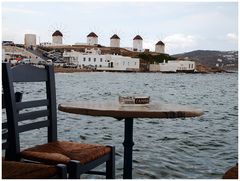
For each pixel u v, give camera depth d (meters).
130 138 3.71
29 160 3.06
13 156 3.12
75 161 2.89
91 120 15.77
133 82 78.06
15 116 3.14
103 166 6.62
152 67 171.50
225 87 67.75
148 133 12.68
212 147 9.95
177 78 115.94
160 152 8.93
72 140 11.23
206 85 74.88
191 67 175.88
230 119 18.48
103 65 142.38
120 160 7.61
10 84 3.10
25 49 156.25
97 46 188.75
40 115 3.50
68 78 91.44
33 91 42.84
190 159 8.13
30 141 9.91
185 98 37.41
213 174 6.86
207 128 14.44
